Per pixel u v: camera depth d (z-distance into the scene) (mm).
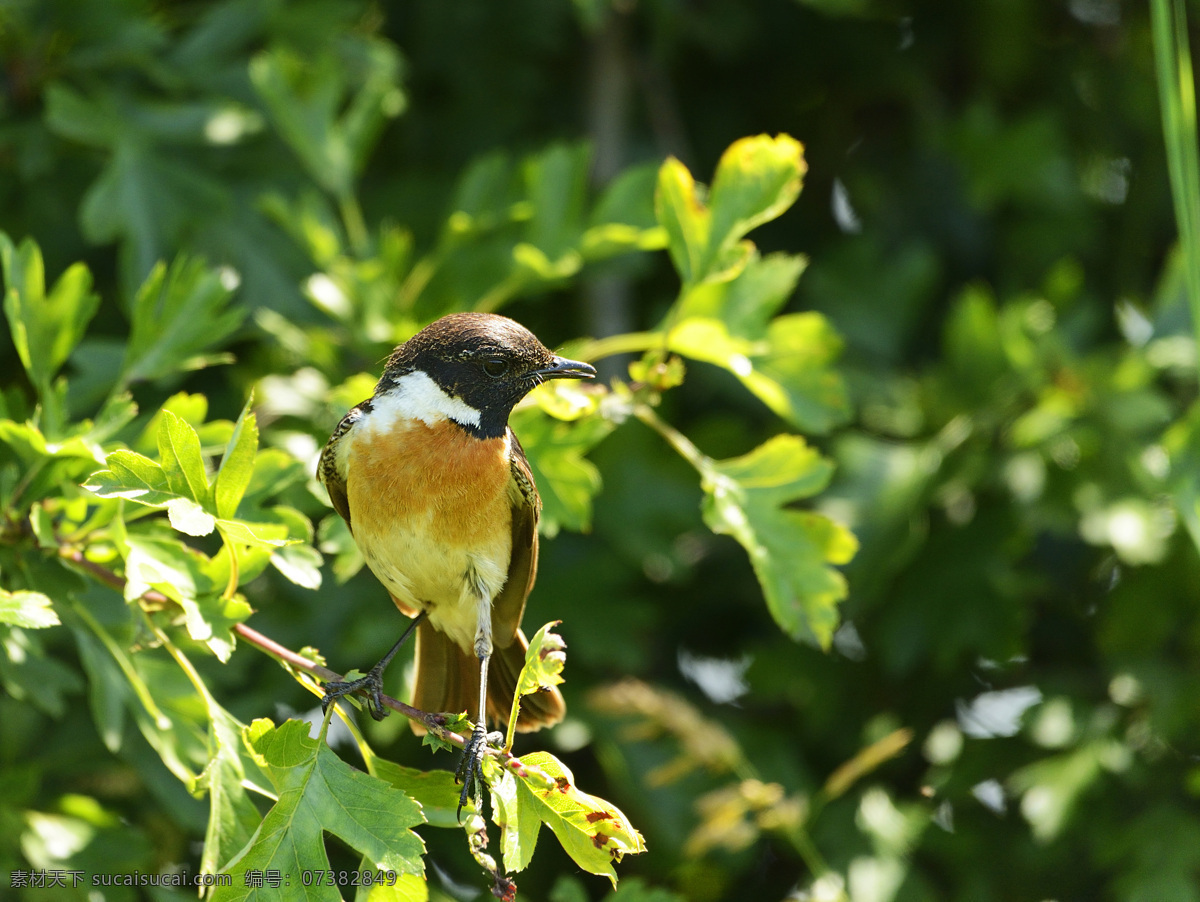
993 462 11258
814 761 11898
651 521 11242
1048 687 11164
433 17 12219
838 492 11219
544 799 5441
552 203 9680
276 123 10750
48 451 6633
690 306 8219
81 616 7309
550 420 7930
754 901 11531
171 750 7184
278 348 10469
